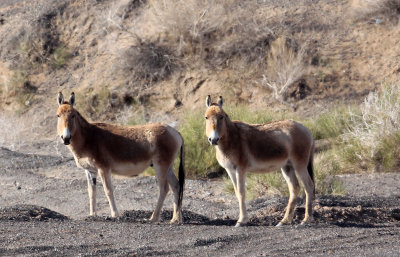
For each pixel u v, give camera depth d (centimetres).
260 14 8806
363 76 7775
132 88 8275
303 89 7681
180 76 8250
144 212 3850
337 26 8512
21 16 9719
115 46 8756
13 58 9162
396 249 2695
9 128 7662
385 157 5384
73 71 8888
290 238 2955
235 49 8250
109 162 3716
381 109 5759
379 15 8481
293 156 3509
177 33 8562
